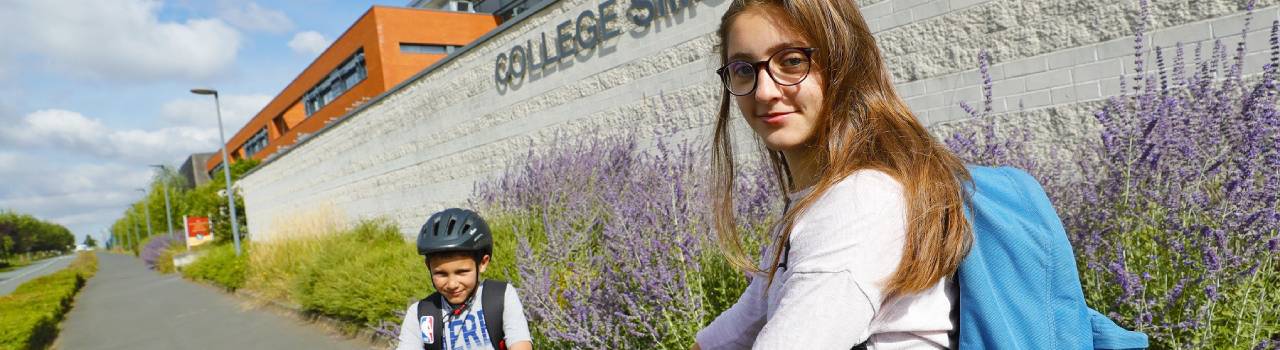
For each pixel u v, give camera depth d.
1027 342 0.84
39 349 10.48
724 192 1.42
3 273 61.91
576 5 8.25
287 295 10.61
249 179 25.12
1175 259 2.32
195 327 10.32
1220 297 2.15
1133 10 4.11
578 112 8.34
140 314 13.47
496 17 26.17
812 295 0.79
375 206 13.91
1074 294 0.86
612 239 3.74
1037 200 0.90
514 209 6.89
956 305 0.89
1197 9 3.88
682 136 6.86
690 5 6.75
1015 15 4.61
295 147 18.70
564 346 3.57
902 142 0.91
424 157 11.93
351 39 25.91
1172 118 2.60
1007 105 4.66
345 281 7.34
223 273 15.41
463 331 2.53
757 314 1.16
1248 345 2.10
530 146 9.19
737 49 0.99
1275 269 2.29
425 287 5.62
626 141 6.76
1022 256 0.85
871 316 0.79
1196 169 2.38
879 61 1.00
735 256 1.38
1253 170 2.24
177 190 71.12
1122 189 2.47
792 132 0.98
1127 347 0.91
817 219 0.84
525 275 3.62
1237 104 2.87
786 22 0.96
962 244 0.84
